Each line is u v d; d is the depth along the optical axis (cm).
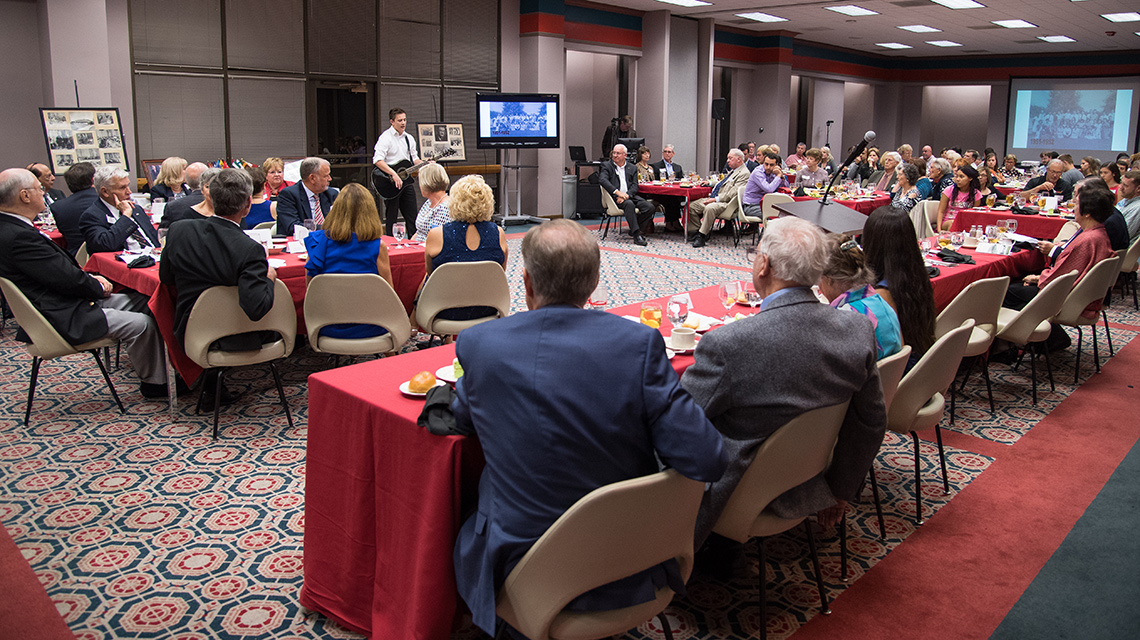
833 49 1914
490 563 167
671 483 163
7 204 359
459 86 1119
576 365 161
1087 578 261
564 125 1213
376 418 204
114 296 426
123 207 478
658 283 725
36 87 771
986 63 2109
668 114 1399
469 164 1159
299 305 423
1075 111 2008
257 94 911
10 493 309
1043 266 555
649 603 175
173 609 236
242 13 884
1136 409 428
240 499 308
